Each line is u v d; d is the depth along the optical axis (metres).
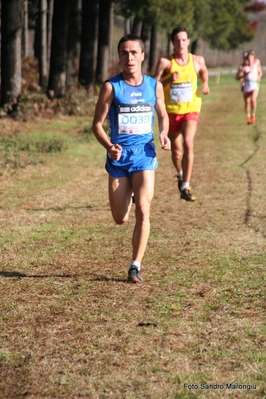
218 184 23.94
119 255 15.01
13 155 29.73
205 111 54.06
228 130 40.91
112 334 10.38
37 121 42.72
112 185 12.87
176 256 14.86
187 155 19.42
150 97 12.77
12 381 8.86
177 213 19.52
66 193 22.30
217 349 9.83
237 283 12.88
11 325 10.78
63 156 30.28
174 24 68.81
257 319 11.02
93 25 57.56
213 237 16.59
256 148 32.91
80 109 47.66
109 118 12.87
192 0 66.00
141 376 8.99
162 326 10.69
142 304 11.73
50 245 15.86
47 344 10.02
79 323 10.84
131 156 12.70
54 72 49.81
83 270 13.87
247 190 22.75
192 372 9.09
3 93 43.66
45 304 11.73
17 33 43.09
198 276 13.35
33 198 21.34
